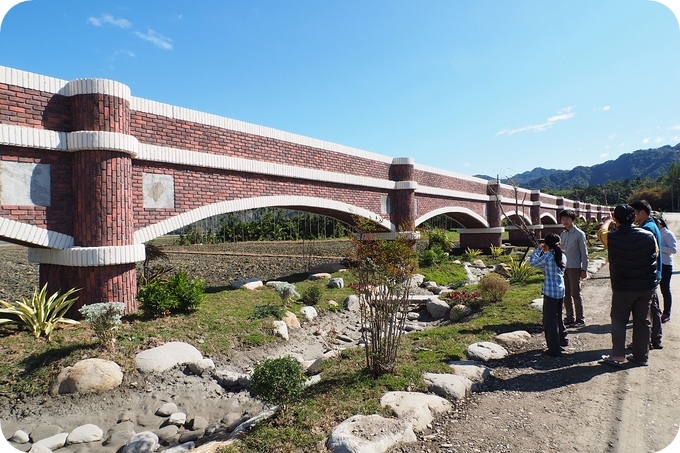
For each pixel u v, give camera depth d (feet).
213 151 35.19
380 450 12.19
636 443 12.59
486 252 88.89
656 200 232.32
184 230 143.84
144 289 28.73
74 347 22.22
